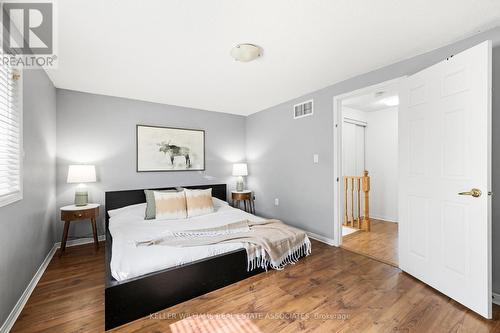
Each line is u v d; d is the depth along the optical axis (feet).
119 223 8.61
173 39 6.14
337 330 4.82
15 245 5.39
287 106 12.19
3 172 4.98
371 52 7.01
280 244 7.76
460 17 5.36
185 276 5.87
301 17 5.28
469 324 4.95
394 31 5.90
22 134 5.73
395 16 5.29
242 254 6.93
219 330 4.83
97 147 10.59
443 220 6.03
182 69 8.06
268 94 11.07
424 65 7.04
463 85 5.50
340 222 9.82
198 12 5.05
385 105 13.78
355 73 8.61
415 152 6.87
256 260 7.20
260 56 7.20
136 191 11.20
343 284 6.67
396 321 5.08
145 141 11.79
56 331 4.78
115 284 4.93
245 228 8.29
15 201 5.37
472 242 5.33
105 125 10.79
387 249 9.46
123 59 7.23
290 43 6.44
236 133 15.17
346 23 5.54
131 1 4.66
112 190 10.93
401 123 7.38
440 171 6.09
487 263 5.04
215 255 6.58
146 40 6.16
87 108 10.37
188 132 13.16
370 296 6.05
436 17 5.34
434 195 6.28
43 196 7.80
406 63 7.43
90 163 10.41
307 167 11.07
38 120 7.23
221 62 7.56
